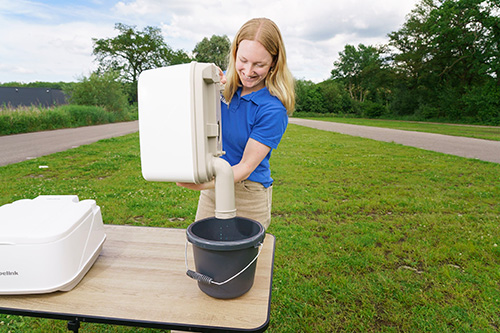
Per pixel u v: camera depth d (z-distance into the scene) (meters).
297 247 3.08
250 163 1.28
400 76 41.66
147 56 48.22
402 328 2.06
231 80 1.38
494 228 3.72
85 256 1.17
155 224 3.63
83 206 1.24
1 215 1.13
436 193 5.25
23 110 16.56
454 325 2.10
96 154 8.77
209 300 1.04
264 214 1.57
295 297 2.31
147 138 1.04
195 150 1.00
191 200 4.53
